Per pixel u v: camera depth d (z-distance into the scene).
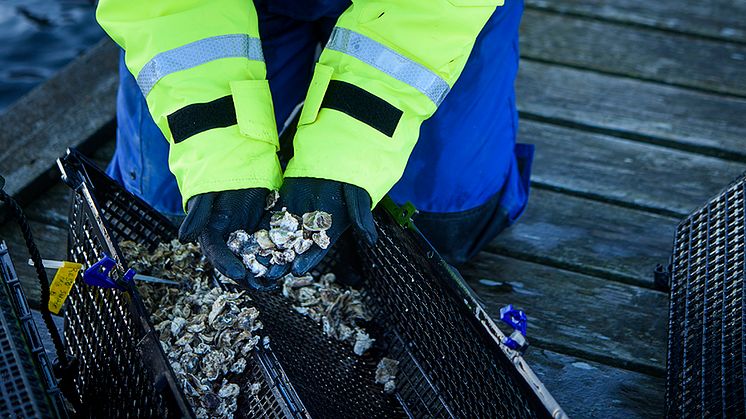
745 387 2.77
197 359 3.02
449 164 3.45
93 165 3.14
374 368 3.24
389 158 2.93
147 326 2.72
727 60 4.72
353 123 2.92
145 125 3.40
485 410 2.91
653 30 4.89
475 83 3.36
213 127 2.90
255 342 3.01
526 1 5.07
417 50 2.98
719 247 3.16
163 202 3.54
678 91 4.54
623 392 3.36
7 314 2.68
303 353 3.11
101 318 2.95
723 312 3.00
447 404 3.07
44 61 5.78
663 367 3.44
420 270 3.02
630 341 3.51
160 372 2.66
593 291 3.67
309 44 3.53
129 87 3.40
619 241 3.86
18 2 6.22
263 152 2.91
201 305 3.12
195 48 2.96
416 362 3.18
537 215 3.95
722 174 4.16
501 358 2.78
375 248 3.24
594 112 4.41
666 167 4.17
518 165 3.81
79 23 6.13
